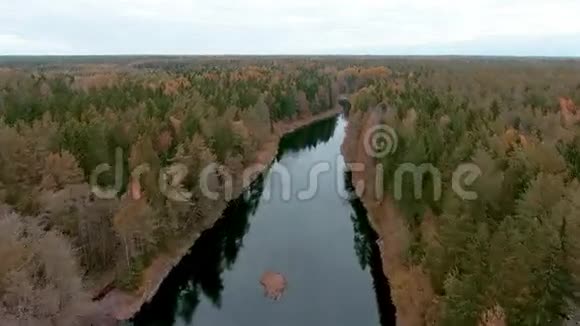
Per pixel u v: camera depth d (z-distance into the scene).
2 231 36.81
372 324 45.94
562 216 36.41
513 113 82.31
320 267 56.75
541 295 32.75
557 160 51.16
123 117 75.25
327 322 46.41
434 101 94.00
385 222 64.19
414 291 44.59
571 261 32.84
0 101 90.94
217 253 59.97
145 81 133.50
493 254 34.88
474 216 44.06
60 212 48.56
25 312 34.44
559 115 80.25
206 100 100.00
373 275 55.00
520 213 42.31
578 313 32.69
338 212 73.00
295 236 64.94
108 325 44.53
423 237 48.66
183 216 60.94
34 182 53.81
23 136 59.59
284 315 47.66
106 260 52.75
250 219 70.44
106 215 51.84
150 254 54.72
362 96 115.38
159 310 48.94
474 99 102.00
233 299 50.75
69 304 38.28
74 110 81.50
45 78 128.75
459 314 34.75
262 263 57.56
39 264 37.09
